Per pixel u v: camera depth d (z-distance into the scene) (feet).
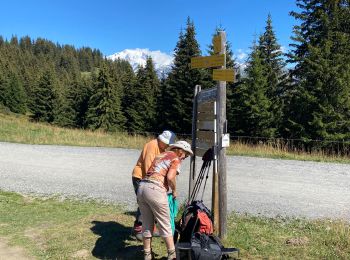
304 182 37.42
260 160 52.65
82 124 217.15
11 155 57.06
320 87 84.38
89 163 49.93
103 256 18.88
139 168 19.31
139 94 163.84
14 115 247.70
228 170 43.98
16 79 271.90
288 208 27.48
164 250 19.36
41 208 28.02
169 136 18.78
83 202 29.78
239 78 121.08
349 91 84.12
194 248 15.89
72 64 614.34
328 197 31.14
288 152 61.77
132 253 19.12
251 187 34.68
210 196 31.53
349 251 18.58
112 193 32.76
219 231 20.24
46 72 228.63
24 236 21.91
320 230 22.02
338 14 93.04
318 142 85.40
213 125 20.88
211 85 126.52
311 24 99.66
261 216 25.29
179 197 30.66
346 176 41.04
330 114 84.48
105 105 178.81
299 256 18.10
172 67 135.03
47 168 45.93
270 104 108.27
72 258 18.72
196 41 131.23
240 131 112.47
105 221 24.48
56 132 91.40
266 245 19.53
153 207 16.63
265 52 121.70
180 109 128.57
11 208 27.96
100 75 181.68
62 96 228.63
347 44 90.22
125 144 72.64
